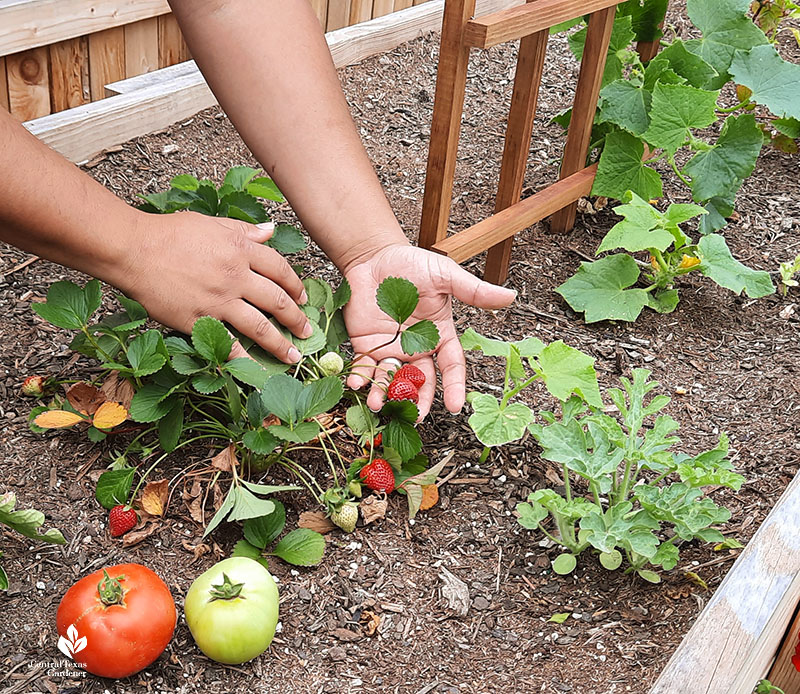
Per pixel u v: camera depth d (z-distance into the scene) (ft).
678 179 8.73
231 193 5.89
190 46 5.10
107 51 8.42
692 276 7.60
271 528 4.81
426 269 5.23
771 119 9.69
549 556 5.09
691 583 4.93
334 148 5.23
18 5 7.45
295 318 5.16
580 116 7.38
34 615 4.49
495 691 4.37
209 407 5.54
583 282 6.95
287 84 5.08
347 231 5.33
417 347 5.01
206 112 8.69
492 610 4.78
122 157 7.90
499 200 6.98
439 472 5.38
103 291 6.51
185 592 4.66
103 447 5.33
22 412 5.50
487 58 10.63
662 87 7.07
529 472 5.57
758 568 4.63
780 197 8.66
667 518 4.74
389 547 5.06
